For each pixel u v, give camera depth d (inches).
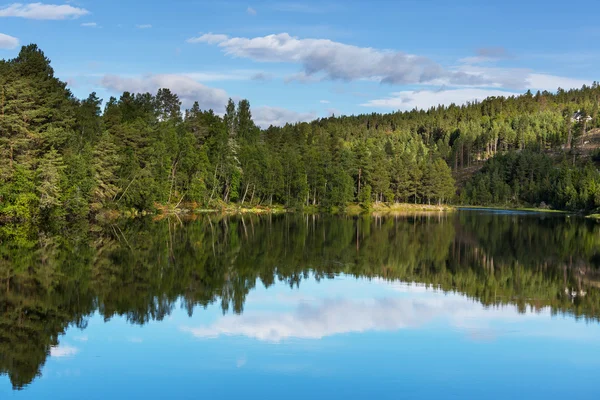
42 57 2871.6
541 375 746.2
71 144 2778.1
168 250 1840.6
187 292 1200.2
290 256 1779.0
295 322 975.0
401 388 692.1
